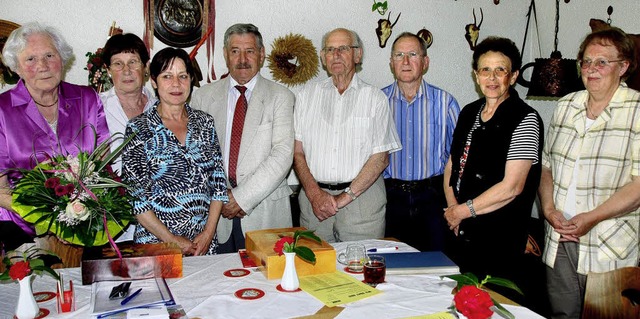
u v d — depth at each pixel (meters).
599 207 2.07
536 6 3.80
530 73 3.87
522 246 2.21
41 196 1.67
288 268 1.58
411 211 2.84
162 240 2.04
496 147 2.16
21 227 2.10
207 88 2.72
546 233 2.35
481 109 2.31
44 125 2.12
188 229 2.10
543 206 2.30
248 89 2.65
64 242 1.93
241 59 2.57
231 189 2.53
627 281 1.51
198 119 2.18
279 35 3.37
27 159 2.08
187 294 1.55
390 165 2.92
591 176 2.14
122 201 1.79
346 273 1.74
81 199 1.64
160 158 2.06
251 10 3.30
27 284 1.39
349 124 2.67
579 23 3.42
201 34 3.22
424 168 2.87
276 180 2.53
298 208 3.34
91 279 1.63
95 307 1.42
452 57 3.74
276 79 3.33
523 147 2.09
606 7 3.20
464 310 1.20
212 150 2.19
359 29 3.52
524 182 2.12
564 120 2.26
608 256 2.13
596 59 2.06
